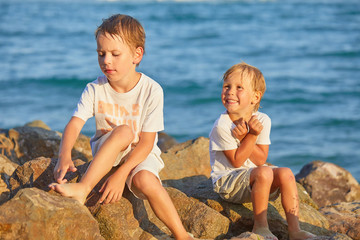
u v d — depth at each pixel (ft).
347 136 68.28
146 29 200.13
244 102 19.21
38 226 13.73
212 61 129.29
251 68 19.51
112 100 17.84
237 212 19.45
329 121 75.87
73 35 182.39
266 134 20.01
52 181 17.80
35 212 13.71
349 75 113.91
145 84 17.87
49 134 30.55
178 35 182.39
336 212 22.65
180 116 78.59
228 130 19.30
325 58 137.69
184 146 27.91
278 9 320.91
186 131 69.51
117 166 17.90
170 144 45.14
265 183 17.93
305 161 57.98
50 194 14.85
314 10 312.09
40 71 112.06
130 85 17.63
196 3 419.33
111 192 16.01
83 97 17.98
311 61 132.77
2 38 171.32
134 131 17.70
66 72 110.93
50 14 293.64
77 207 14.53
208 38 175.22
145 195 16.15
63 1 512.22
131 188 16.58
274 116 79.20
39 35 181.37
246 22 231.91
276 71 117.91
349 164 57.06
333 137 67.72
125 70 16.94
